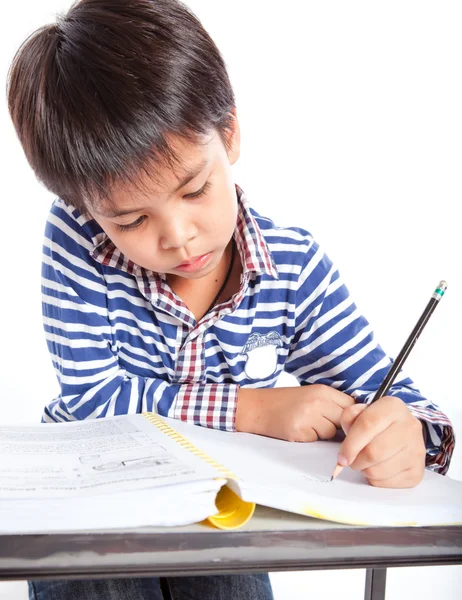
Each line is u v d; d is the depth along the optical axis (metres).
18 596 1.33
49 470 0.58
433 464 0.81
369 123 2.05
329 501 0.57
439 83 2.03
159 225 0.71
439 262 2.06
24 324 2.04
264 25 2.02
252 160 2.06
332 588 1.40
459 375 1.97
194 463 0.58
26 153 0.76
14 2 1.94
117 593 0.74
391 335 2.02
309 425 0.80
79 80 0.68
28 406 1.86
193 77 0.70
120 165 0.66
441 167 2.05
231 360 0.93
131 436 0.70
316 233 2.07
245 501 0.54
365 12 2.01
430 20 2.01
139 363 0.93
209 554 0.52
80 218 0.90
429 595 1.32
